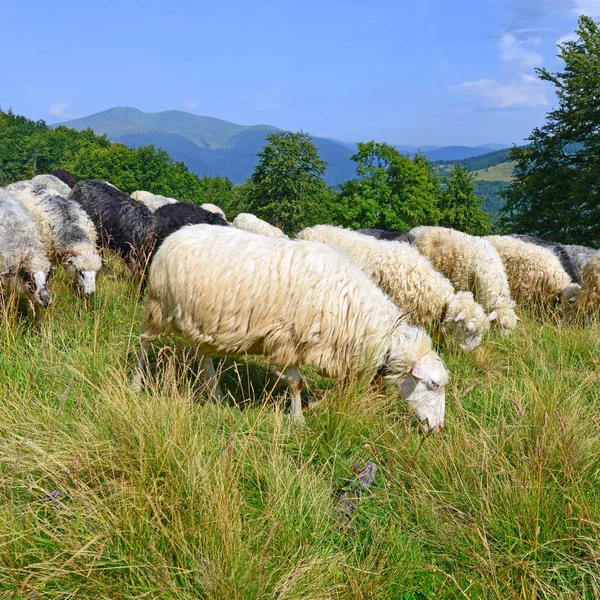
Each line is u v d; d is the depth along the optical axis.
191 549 2.38
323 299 3.91
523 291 8.73
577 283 8.86
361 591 2.41
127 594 2.15
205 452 2.99
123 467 2.70
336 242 7.40
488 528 2.84
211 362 4.41
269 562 2.40
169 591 2.19
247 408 3.77
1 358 3.90
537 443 3.10
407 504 3.11
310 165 51.41
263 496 2.90
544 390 4.13
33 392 3.46
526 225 25.78
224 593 2.16
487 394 4.30
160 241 7.08
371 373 4.17
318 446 3.52
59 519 2.45
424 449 3.53
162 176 82.88
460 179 48.22
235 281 3.88
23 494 2.67
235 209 58.88
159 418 3.01
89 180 8.89
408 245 6.77
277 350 3.99
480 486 2.98
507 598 2.46
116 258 7.96
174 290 4.03
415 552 2.75
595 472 3.10
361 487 3.18
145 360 4.29
